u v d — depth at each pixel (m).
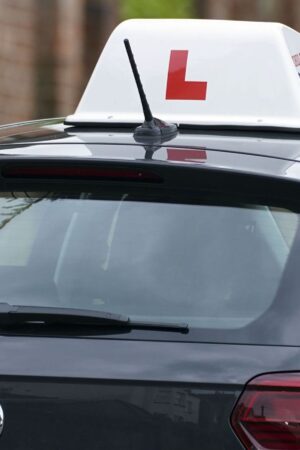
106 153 6.57
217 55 8.53
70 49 27.52
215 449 5.72
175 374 5.77
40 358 5.88
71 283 6.20
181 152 6.67
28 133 7.59
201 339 5.89
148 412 5.75
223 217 6.27
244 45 8.55
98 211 6.39
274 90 8.35
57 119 8.58
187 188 6.36
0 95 26.45
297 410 5.73
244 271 6.12
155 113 8.33
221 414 5.73
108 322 5.95
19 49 26.78
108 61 8.62
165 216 6.32
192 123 7.65
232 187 6.30
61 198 6.47
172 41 8.64
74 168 6.38
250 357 5.81
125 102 8.43
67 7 27.39
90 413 5.79
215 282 6.11
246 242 6.19
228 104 8.33
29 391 5.84
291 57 8.71
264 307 6.00
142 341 5.89
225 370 5.77
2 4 26.23
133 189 6.41
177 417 5.74
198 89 8.41
